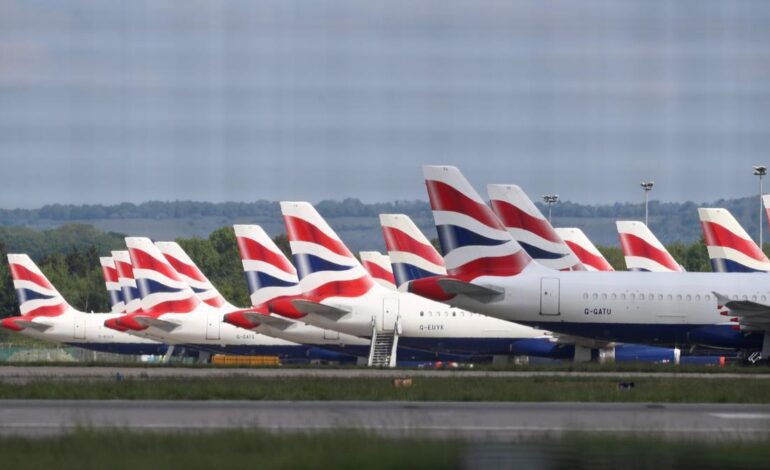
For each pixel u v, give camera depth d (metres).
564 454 99.75
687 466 95.62
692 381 198.75
